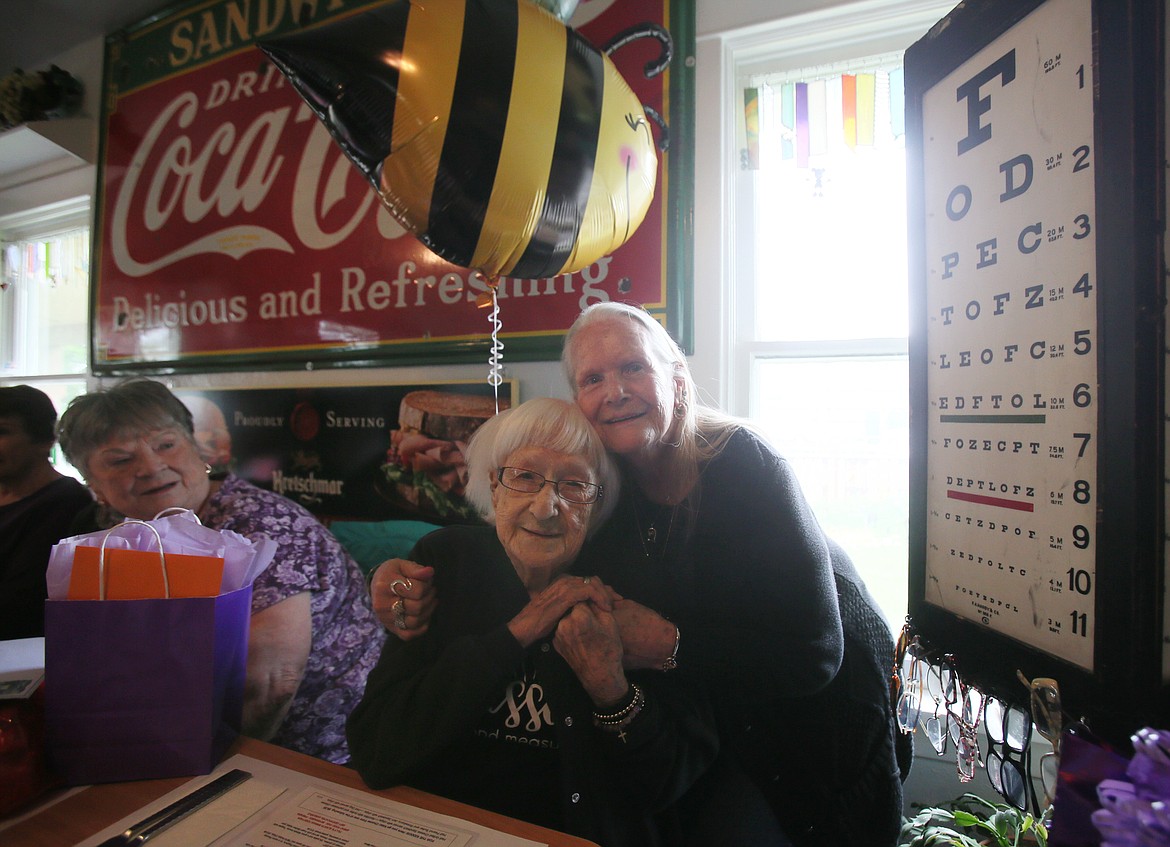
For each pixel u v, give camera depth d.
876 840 0.86
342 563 1.22
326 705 1.17
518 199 0.72
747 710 0.83
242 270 1.85
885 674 0.89
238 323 1.86
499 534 0.81
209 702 0.72
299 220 1.76
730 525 0.80
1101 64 0.47
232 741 0.79
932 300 0.70
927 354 0.71
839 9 1.23
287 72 0.68
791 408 1.35
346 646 1.20
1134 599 0.46
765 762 0.84
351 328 1.68
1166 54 0.44
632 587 0.80
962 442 0.66
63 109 2.21
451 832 0.63
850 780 0.84
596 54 0.81
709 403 1.30
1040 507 0.55
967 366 0.65
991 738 0.62
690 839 0.79
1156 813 0.37
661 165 1.33
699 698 0.76
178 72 2.00
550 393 1.46
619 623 0.75
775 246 1.35
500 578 0.83
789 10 1.27
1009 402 0.59
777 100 1.32
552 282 1.42
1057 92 0.53
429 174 0.70
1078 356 0.51
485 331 1.50
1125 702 0.46
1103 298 0.47
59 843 0.60
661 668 0.75
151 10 2.07
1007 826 1.02
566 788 0.73
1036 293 0.55
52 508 1.50
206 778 0.72
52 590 0.71
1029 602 0.56
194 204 1.95
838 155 1.27
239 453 1.85
